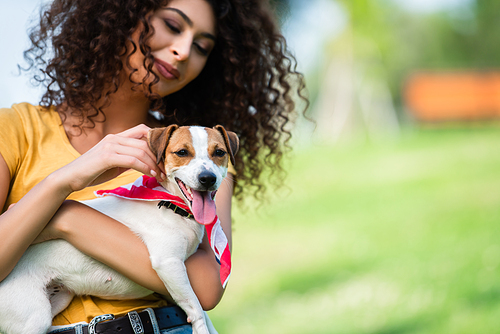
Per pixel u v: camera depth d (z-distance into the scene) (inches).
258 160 139.3
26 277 87.6
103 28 105.9
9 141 92.6
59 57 109.5
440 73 1359.5
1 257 79.4
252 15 132.2
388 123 1261.1
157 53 108.7
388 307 241.0
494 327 203.8
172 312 88.3
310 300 264.2
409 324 221.1
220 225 100.2
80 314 88.3
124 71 109.7
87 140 104.6
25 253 89.7
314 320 238.4
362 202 492.1
